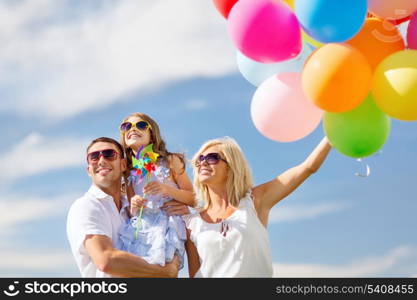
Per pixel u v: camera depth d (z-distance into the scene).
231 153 4.47
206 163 4.45
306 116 3.86
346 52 3.55
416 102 3.51
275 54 3.73
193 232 4.41
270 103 3.86
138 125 4.75
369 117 3.72
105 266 4.10
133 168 4.68
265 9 3.65
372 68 3.75
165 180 4.68
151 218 4.44
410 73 3.49
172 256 4.29
